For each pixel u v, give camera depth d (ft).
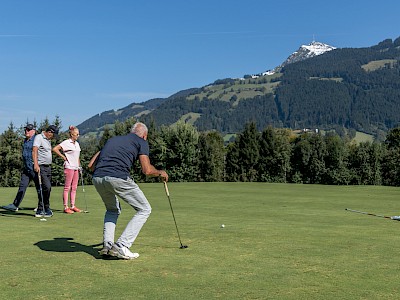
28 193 48.83
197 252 18.01
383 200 42.70
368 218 28.68
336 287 13.35
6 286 13.42
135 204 17.65
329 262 16.35
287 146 91.15
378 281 13.97
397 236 21.71
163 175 19.16
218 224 25.54
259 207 35.50
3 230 23.30
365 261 16.51
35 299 12.26
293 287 13.34
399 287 13.35
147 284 13.65
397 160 83.56
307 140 91.45
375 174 84.84
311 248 18.76
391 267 15.66
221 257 17.13
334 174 86.38
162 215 29.86
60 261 16.49
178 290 13.06
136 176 86.89
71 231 23.07
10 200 40.60
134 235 17.33
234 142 94.12
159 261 16.53
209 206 36.11
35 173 29.25
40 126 79.46
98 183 17.62
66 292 12.87
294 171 91.25
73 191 31.65
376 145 85.71
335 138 88.94
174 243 19.86
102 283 13.75
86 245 19.43
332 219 28.09
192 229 23.66
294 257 17.13
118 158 17.62
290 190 57.72
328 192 54.08
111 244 17.07
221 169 92.48
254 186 66.95
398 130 118.32
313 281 13.96
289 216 29.58
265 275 14.64
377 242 20.12
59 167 76.48
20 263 16.16
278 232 22.77
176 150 89.86
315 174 88.89
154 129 91.61
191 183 77.00
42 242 20.03
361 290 13.07
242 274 14.76
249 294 12.69
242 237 21.31
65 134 77.56
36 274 14.71
